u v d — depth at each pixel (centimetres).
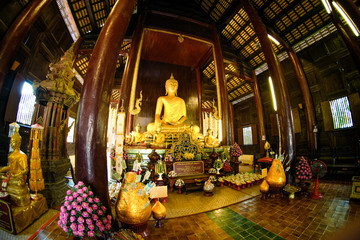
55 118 470
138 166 334
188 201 475
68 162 490
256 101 1289
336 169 746
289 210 418
